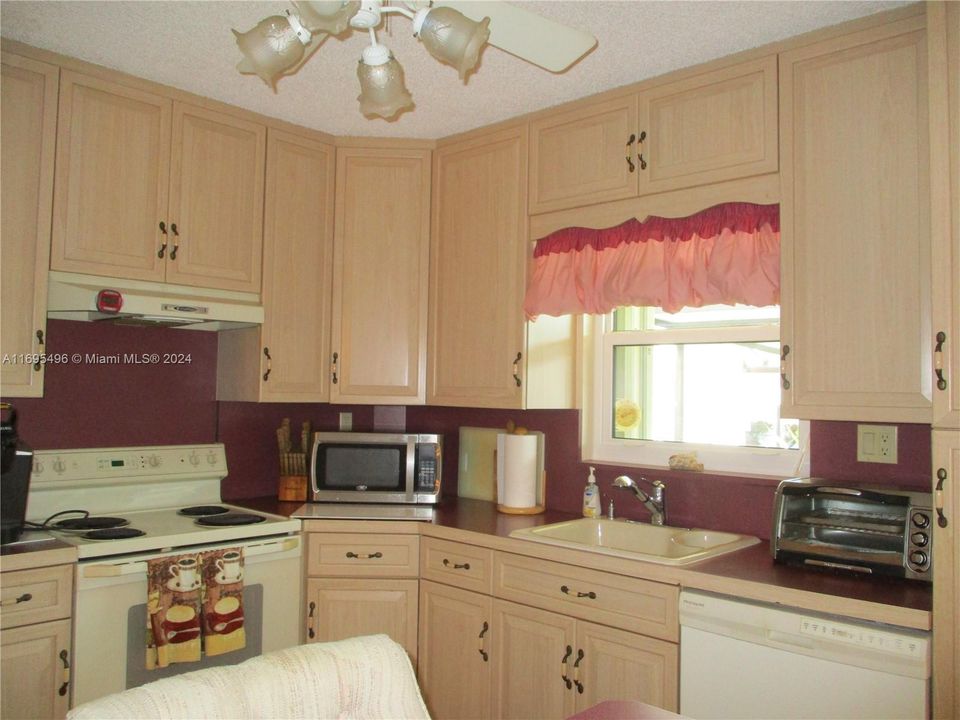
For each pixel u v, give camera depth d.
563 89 2.46
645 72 2.32
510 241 2.70
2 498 2.09
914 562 1.77
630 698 2.01
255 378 2.74
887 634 1.61
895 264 1.88
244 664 1.21
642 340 2.80
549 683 2.19
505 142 2.74
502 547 2.32
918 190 1.85
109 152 2.39
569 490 2.86
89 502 2.59
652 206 2.34
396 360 2.93
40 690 1.99
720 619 1.84
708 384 2.65
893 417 1.86
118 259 2.40
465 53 1.33
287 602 2.51
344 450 2.91
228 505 2.84
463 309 2.83
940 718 1.56
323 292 2.91
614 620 2.05
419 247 2.95
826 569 1.92
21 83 2.21
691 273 2.36
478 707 2.38
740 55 2.17
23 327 2.20
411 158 2.97
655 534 2.52
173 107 2.53
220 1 1.97
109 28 2.12
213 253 2.62
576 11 1.96
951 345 1.62
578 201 2.51
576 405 2.88
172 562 2.18
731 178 2.17
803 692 1.71
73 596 2.06
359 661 1.28
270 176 2.77
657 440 2.77
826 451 2.25
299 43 1.35
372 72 1.42
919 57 1.87
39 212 2.24
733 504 2.45
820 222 2.00
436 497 2.93
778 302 2.18
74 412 2.62
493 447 3.11
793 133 2.06
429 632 2.54
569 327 2.87
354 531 2.59
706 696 1.86
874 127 1.93
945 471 1.61
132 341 2.76
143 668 2.17
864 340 1.91
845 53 1.98
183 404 2.89
